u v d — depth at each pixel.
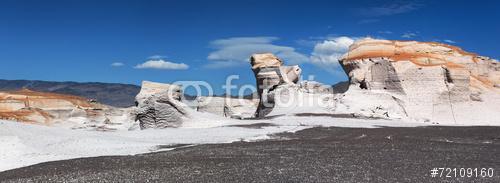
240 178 19.42
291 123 54.25
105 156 27.58
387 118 65.25
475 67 83.00
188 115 54.47
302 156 26.12
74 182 18.91
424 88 72.19
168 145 34.69
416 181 19.06
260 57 92.69
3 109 93.69
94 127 65.94
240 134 42.81
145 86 72.25
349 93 72.94
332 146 31.39
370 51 81.75
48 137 33.75
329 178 19.48
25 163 25.53
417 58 77.62
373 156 26.08
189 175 20.09
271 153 27.69
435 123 64.38
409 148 29.94
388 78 73.69
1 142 29.83
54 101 99.44
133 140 37.44
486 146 31.58
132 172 20.89
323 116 62.94
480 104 72.88
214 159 25.03
